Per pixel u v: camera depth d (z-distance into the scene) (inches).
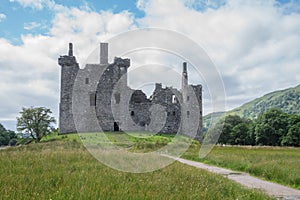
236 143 3494.1
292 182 613.3
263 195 435.5
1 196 294.7
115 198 306.7
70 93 2204.7
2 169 488.7
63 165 557.9
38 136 2386.8
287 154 1363.2
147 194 332.5
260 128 3314.5
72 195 301.1
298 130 3080.7
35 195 308.8
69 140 1517.0
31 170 488.4
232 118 3814.0
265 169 748.6
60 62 2225.6
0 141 3563.0
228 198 376.5
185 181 452.1
